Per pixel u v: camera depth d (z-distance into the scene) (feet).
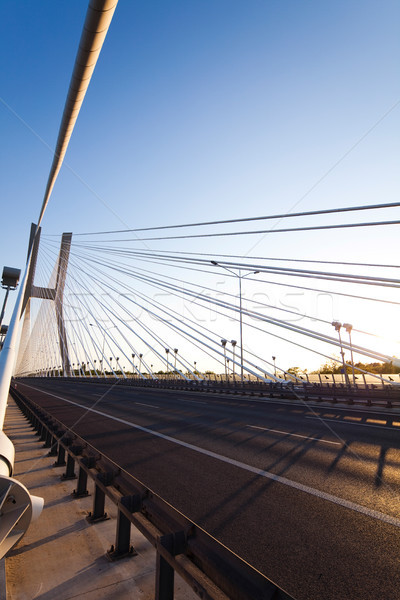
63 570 10.90
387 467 22.24
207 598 6.52
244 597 6.20
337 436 32.42
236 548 12.19
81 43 11.92
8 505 8.04
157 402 69.77
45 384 180.86
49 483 19.35
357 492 17.80
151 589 9.99
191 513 15.25
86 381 188.75
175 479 19.90
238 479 19.90
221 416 46.93
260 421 42.14
